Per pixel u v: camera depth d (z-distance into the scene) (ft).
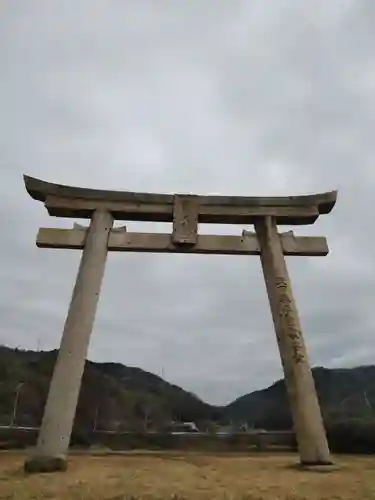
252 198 45.29
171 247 43.50
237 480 27.81
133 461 39.55
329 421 77.00
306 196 45.75
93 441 78.95
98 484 26.02
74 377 35.58
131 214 44.62
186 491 23.76
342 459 45.68
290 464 36.83
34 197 45.01
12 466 35.32
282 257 42.70
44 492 23.47
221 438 80.12
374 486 25.71
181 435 82.64
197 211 44.52
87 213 44.50
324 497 22.49
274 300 40.57
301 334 38.68
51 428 33.35
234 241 44.14
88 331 37.93
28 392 135.33
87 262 40.88
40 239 42.42
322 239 44.80
